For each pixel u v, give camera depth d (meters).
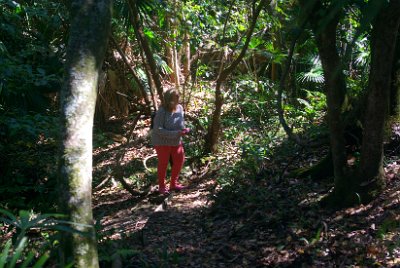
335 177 4.76
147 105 7.80
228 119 8.65
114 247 4.27
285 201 5.14
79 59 2.80
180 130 6.26
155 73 7.10
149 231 5.14
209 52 10.55
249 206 5.21
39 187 5.75
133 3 6.64
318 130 6.68
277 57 8.41
